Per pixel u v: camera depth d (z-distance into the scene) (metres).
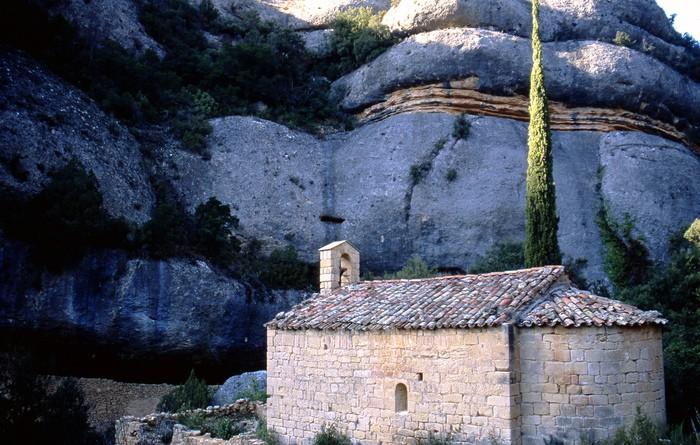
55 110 46.47
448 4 66.25
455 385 18.89
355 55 72.31
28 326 37.44
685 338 26.91
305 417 22.23
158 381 46.47
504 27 66.06
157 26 71.62
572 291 19.86
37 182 40.94
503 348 18.11
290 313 23.72
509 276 21.39
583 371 17.78
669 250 53.62
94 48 60.94
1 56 46.66
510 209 55.81
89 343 40.03
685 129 64.94
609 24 67.88
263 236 55.59
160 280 41.88
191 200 54.56
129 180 48.97
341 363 21.50
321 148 63.66
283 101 69.44
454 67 62.03
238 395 33.38
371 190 58.34
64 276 38.44
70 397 29.02
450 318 19.25
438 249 55.25
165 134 57.84
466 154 58.78
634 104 62.19
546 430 17.92
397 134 60.91
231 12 85.69
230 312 44.97
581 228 55.88
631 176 57.56
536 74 36.06
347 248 27.17
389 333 20.42
